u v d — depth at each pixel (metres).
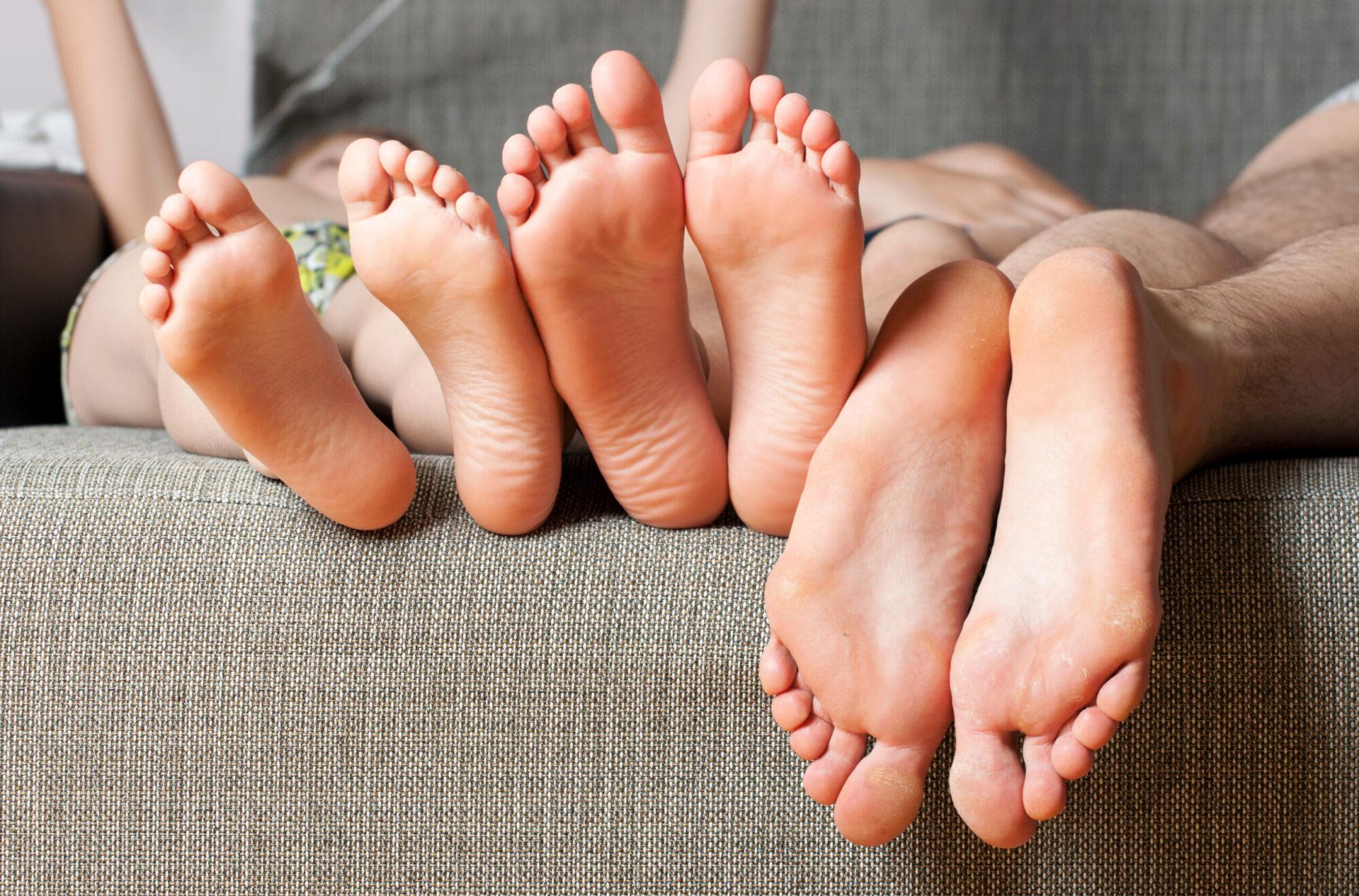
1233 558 1.23
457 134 2.76
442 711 1.26
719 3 2.02
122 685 1.27
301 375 1.22
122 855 1.28
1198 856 1.23
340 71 2.76
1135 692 1.15
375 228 1.20
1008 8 2.73
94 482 1.29
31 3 2.73
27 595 1.27
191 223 1.18
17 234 1.70
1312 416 1.32
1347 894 1.23
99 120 1.96
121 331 1.55
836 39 2.78
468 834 1.26
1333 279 1.32
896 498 1.21
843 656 1.19
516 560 1.27
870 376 1.23
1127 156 2.73
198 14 2.74
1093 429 1.17
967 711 1.17
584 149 1.19
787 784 1.25
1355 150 1.84
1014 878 1.24
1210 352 1.25
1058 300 1.19
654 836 1.26
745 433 1.25
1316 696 1.23
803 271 1.20
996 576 1.18
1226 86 2.69
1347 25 2.63
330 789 1.27
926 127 2.78
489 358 1.22
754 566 1.26
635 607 1.26
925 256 1.45
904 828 1.19
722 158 1.18
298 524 1.28
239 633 1.27
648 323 1.22
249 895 1.27
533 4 2.75
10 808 1.28
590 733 1.26
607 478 1.27
